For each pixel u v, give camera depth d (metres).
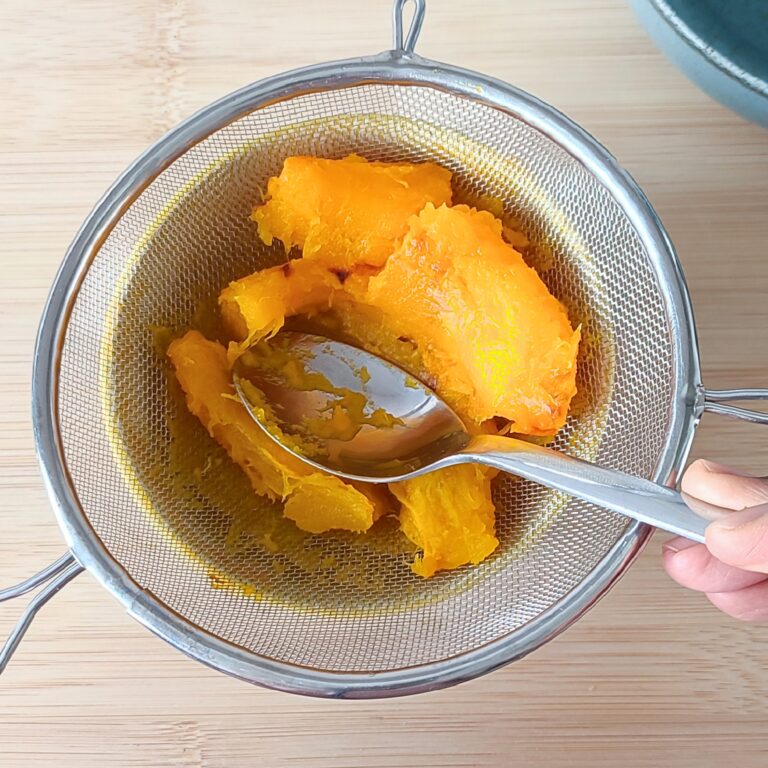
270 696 0.31
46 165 0.31
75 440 0.27
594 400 0.29
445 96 0.28
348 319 0.30
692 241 0.32
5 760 0.30
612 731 0.31
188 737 0.30
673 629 0.31
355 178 0.28
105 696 0.30
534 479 0.26
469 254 0.28
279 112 0.28
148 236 0.28
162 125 0.32
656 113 0.32
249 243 0.30
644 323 0.28
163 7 0.32
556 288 0.30
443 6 0.32
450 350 0.29
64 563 0.26
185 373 0.29
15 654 0.30
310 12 0.32
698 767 0.31
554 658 0.31
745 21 0.25
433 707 0.31
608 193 0.27
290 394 0.29
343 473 0.29
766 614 0.28
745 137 0.32
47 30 0.32
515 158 0.29
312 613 0.28
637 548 0.26
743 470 0.31
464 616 0.28
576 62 0.32
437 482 0.29
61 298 0.27
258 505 0.30
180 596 0.27
